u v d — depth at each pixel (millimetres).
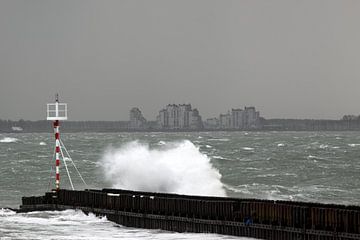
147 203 81688
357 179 151500
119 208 85125
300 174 160625
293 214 68562
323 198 120688
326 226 66000
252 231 72125
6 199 121938
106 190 95625
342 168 176750
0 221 87062
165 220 79750
